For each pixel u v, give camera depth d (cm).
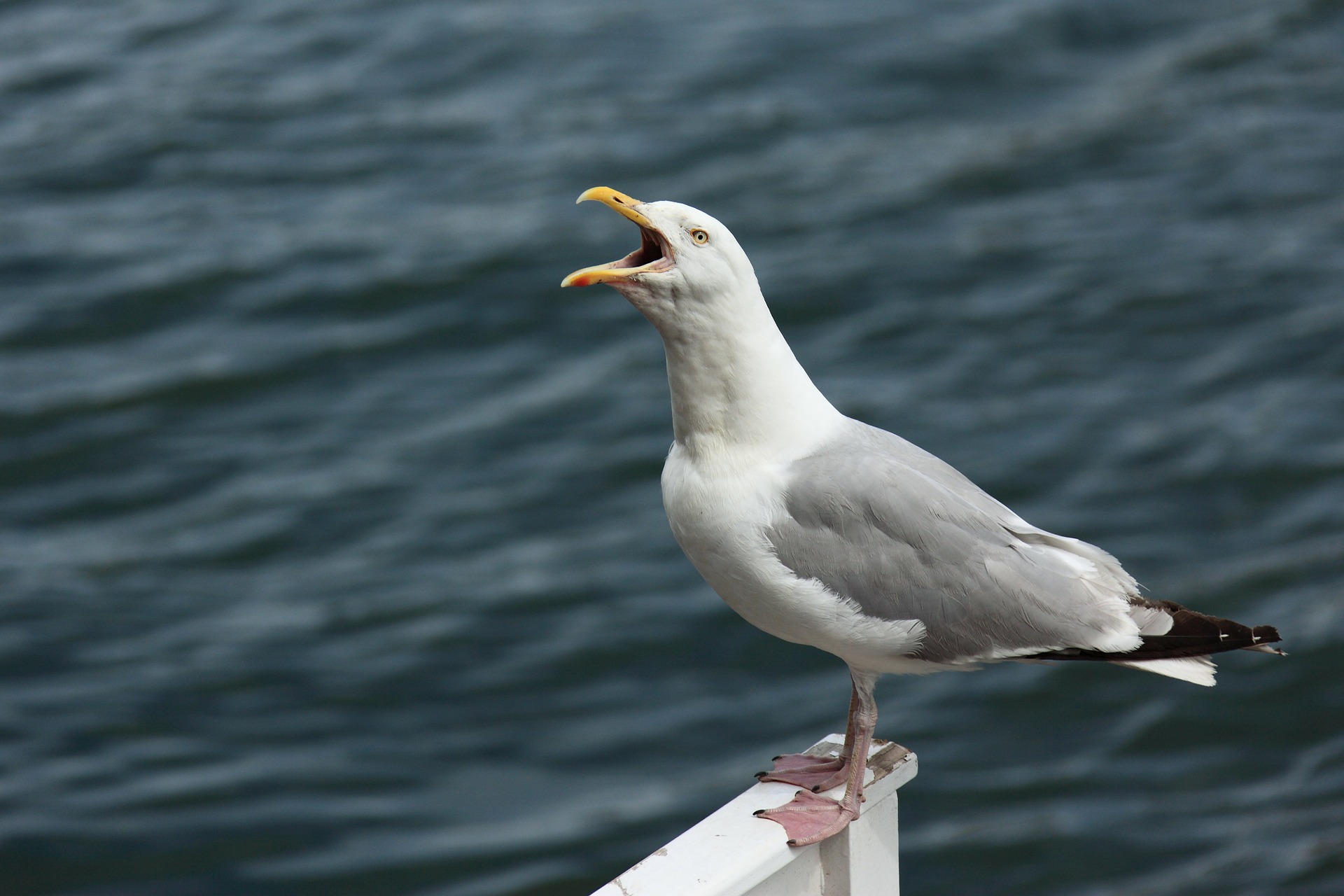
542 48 2670
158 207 2261
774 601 557
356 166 2348
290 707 1397
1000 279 2044
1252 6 2816
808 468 552
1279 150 2352
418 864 1230
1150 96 2527
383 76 2614
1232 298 1980
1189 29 2738
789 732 1366
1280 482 1636
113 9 2945
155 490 1703
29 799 1291
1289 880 1175
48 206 2266
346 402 1848
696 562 571
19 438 1781
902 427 1747
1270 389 1800
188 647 1471
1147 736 1348
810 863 537
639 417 1794
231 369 1908
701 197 2234
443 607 1518
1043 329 1939
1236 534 1567
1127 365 1864
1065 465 1678
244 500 1681
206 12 2897
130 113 2516
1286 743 1328
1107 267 2061
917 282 2038
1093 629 571
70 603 1525
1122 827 1250
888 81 2556
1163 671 569
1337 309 1941
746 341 539
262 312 2022
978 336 1927
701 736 1366
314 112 2506
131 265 2112
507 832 1262
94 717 1380
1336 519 1577
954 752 1343
